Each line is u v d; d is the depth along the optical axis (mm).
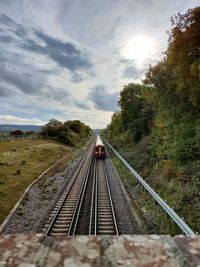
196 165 16375
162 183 17328
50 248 1357
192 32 15914
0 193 18141
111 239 1444
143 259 1275
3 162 27062
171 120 21406
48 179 24203
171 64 18609
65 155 44469
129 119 48312
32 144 45156
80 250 1346
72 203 16219
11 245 1371
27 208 15656
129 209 14844
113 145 58406
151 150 27297
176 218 10648
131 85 46875
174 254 1312
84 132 107625
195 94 17375
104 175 25562
